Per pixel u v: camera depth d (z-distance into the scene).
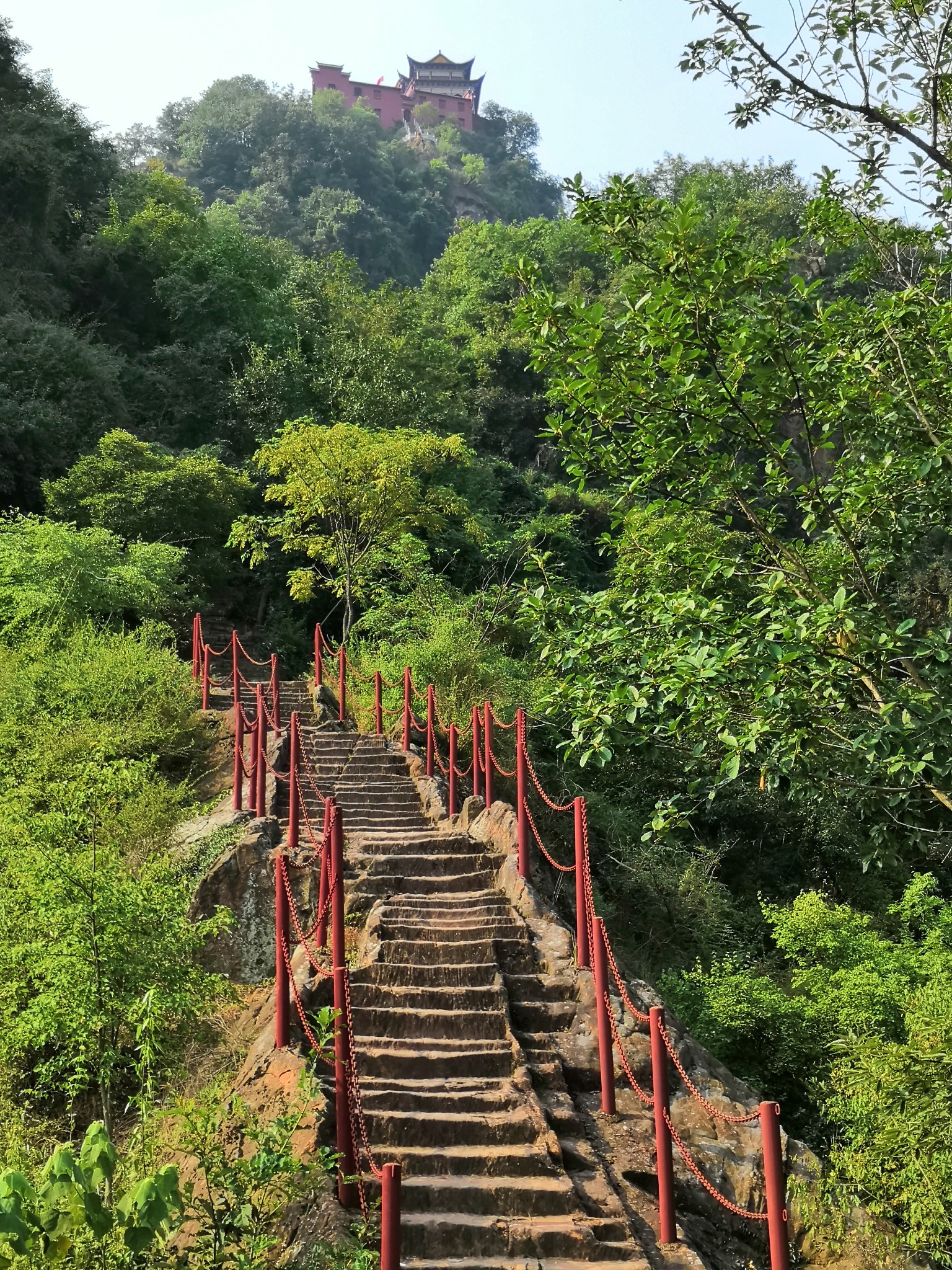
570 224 48.91
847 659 6.66
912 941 12.32
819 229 8.30
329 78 105.38
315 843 10.15
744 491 8.46
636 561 8.47
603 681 7.66
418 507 20.00
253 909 9.45
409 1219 5.82
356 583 20.20
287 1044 7.21
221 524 22.53
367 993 7.82
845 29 7.14
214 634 23.23
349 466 19.08
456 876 9.80
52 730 12.09
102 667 13.87
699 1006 11.23
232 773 12.84
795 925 12.09
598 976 7.38
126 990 7.06
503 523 30.14
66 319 29.70
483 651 16.38
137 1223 4.10
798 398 7.87
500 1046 7.41
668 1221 6.11
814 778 7.38
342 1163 5.90
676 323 7.38
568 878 14.29
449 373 35.44
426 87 109.38
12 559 16.14
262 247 37.00
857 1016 9.96
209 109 82.69
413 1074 7.16
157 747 13.21
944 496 7.85
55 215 31.53
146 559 18.17
